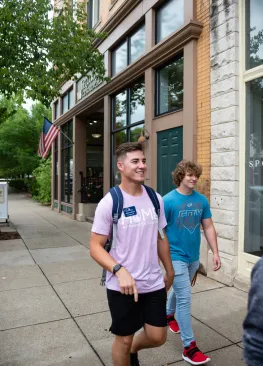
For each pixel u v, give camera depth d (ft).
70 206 43.96
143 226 7.57
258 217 15.70
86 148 43.93
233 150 16.11
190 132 18.75
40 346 10.79
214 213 17.25
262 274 3.84
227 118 16.47
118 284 7.23
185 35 18.86
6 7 25.59
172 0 21.72
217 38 17.13
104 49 32.17
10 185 107.96
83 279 17.56
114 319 7.47
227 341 11.00
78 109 40.45
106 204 7.49
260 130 15.79
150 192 8.02
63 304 14.17
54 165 54.29
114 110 31.37
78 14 30.22
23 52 27.86
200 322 12.34
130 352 8.32
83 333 11.62
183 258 10.06
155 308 7.64
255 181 15.94
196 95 18.70
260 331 3.70
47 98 27.66
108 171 31.37
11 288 16.22
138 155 7.62
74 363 9.84
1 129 83.92
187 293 9.89
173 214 10.03
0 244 26.43
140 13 24.94
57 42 28.12
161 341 7.66
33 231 32.48
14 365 9.75
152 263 7.79
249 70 15.75
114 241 7.44
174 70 21.48
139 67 24.40
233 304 13.91
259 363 3.65
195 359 9.57
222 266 16.55
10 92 26.78
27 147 86.94
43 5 27.45
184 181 10.10
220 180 16.87
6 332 11.73
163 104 22.72
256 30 15.90
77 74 39.88
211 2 17.52
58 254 23.12
